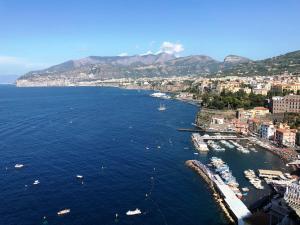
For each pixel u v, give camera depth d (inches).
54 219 6466.5
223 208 6934.1
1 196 7411.4
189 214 6761.8
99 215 6653.5
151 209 6934.1
